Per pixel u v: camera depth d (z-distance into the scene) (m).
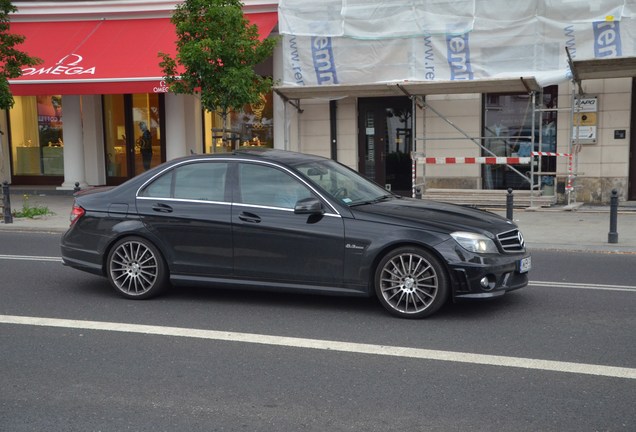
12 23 19.09
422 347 5.88
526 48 15.46
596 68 13.68
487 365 5.42
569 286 8.13
